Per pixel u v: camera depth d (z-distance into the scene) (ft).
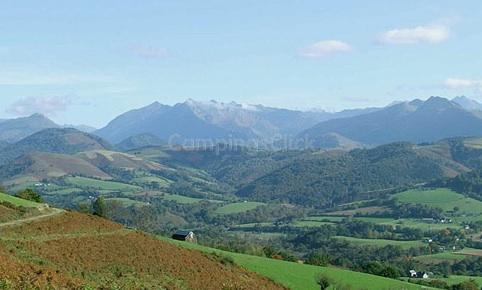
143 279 246.27
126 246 287.07
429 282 485.15
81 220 309.63
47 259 224.12
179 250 322.96
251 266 358.02
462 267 621.72
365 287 364.58
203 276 286.25
